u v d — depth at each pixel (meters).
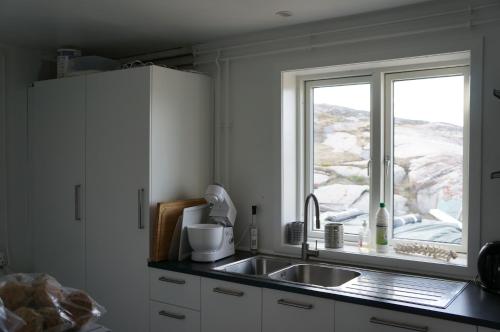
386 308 2.08
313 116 3.26
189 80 3.21
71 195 3.38
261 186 3.21
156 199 2.98
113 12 2.77
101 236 3.20
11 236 3.66
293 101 3.23
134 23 2.98
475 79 2.42
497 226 2.38
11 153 3.64
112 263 3.14
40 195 3.59
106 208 3.17
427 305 2.04
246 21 2.92
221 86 3.38
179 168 3.14
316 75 3.17
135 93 2.99
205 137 3.35
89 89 3.24
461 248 2.69
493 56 2.39
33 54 3.76
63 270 3.44
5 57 3.63
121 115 3.07
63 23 2.99
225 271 2.69
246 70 3.27
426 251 2.69
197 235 2.90
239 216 3.30
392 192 2.95
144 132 2.95
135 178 3.00
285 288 2.38
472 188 2.42
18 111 3.68
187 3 2.60
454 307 2.01
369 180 3.00
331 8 2.66
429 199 2.83
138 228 3.00
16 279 1.44
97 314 1.42
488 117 2.39
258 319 2.49
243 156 3.29
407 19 2.62
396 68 2.88
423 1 2.53
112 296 3.15
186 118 3.19
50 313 1.31
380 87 2.93
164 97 3.02
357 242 3.05
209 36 3.27
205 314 2.70
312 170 3.26
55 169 3.48
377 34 2.73
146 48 3.63
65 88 3.40
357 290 2.28
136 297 3.02
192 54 3.55
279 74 3.10
